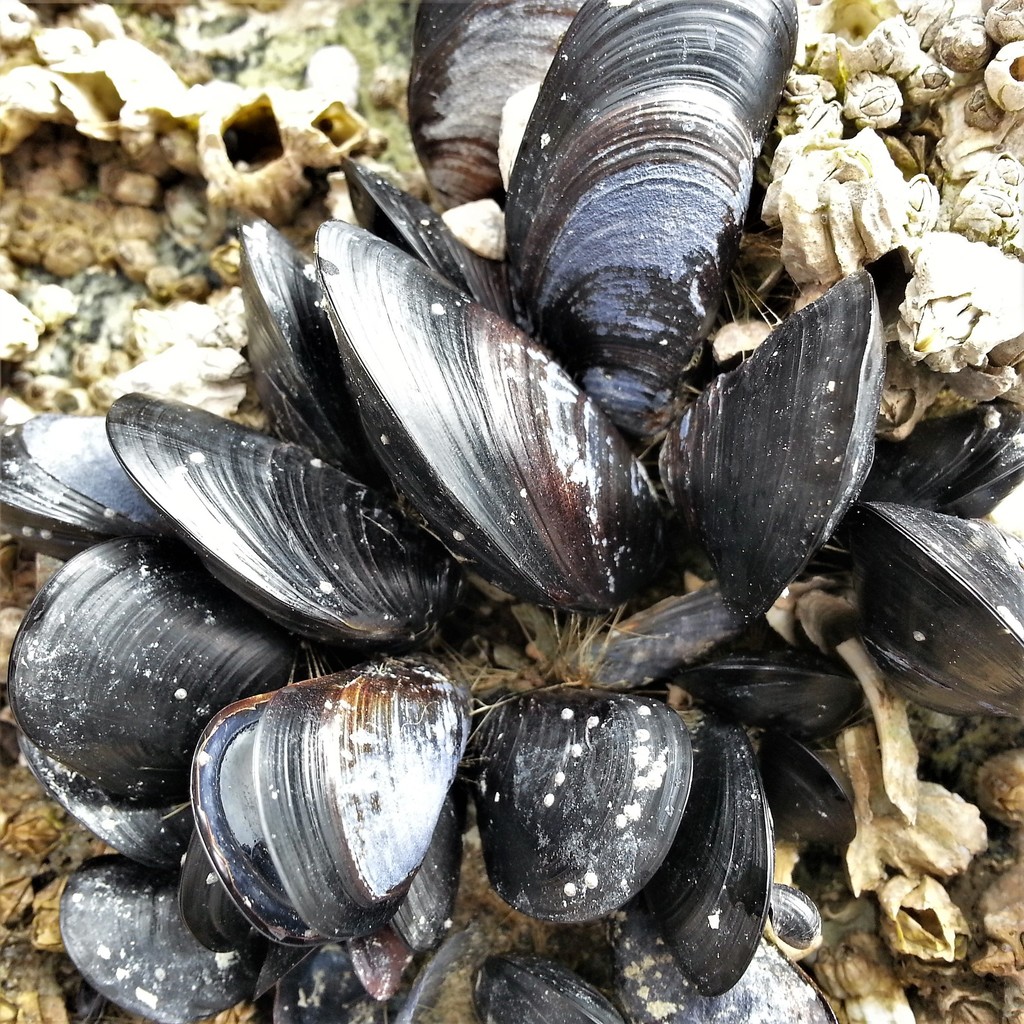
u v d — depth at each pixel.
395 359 0.09
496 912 0.11
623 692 0.11
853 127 0.11
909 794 0.10
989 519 0.11
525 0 0.11
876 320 0.09
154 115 0.12
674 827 0.09
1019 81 0.10
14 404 0.12
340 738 0.09
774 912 0.10
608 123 0.10
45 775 0.10
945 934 0.10
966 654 0.09
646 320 0.10
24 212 0.13
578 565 0.10
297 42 0.14
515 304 0.11
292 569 0.10
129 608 0.10
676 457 0.10
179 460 0.09
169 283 0.13
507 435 0.09
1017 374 0.10
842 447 0.09
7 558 0.12
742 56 0.10
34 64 0.13
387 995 0.10
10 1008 0.11
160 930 0.10
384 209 0.11
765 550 0.09
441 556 0.11
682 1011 0.10
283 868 0.08
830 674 0.10
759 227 0.11
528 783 0.10
